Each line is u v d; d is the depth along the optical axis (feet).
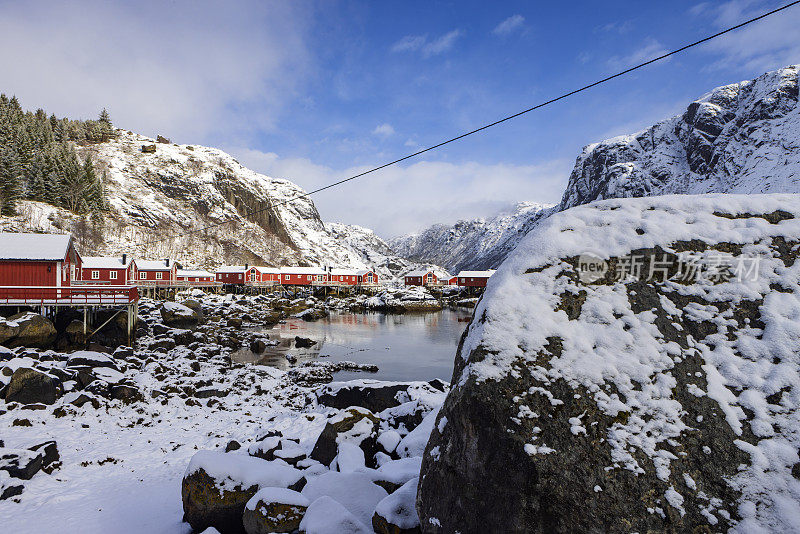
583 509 12.54
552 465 13.14
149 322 129.39
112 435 48.67
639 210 19.13
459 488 14.46
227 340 132.16
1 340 75.92
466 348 17.28
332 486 22.76
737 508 12.19
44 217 293.23
